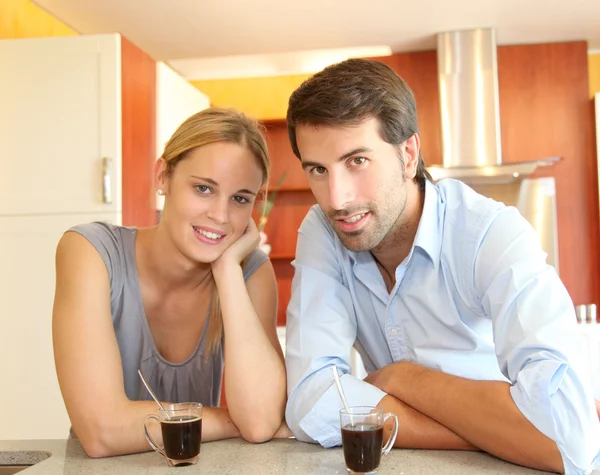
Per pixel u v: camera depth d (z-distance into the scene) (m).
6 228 3.34
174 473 1.12
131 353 1.55
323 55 4.93
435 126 4.68
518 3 3.95
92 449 1.28
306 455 1.22
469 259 1.36
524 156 4.63
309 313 1.45
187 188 1.43
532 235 1.33
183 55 4.84
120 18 4.10
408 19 4.18
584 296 4.55
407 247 1.46
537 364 1.13
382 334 1.54
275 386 1.38
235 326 1.42
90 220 3.29
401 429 1.24
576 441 1.07
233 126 1.44
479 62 4.38
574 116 4.60
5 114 3.37
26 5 3.75
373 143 1.28
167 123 4.08
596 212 4.54
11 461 1.36
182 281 1.56
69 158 3.32
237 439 1.38
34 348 3.28
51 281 3.29
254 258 1.63
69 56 3.34
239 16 4.08
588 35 4.53
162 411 1.20
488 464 1.13
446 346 1.44
